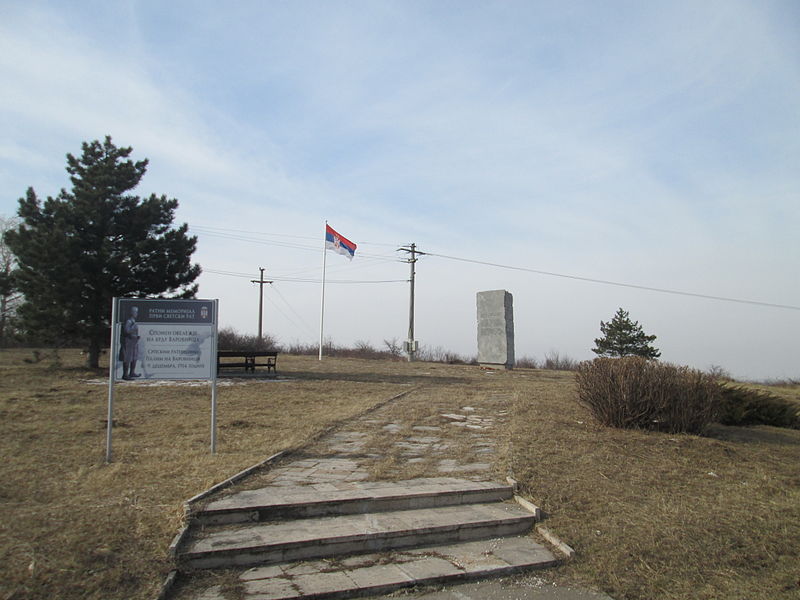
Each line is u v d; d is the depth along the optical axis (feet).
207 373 26.11
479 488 21.91
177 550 15.96
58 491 19.72
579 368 37.09
